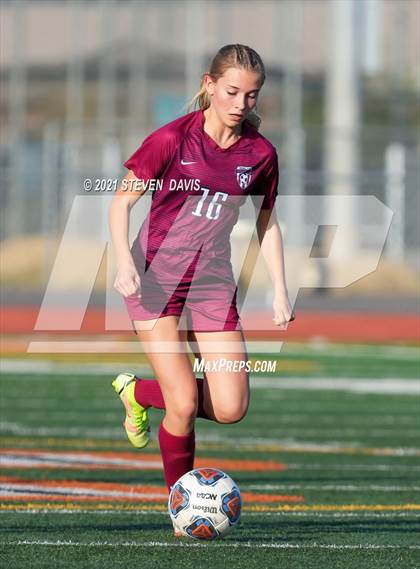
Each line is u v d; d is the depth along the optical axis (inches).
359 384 1628.9
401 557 642.8
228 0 3757.4
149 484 900.0
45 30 4827.8
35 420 1282.0
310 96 5452.8
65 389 1545.3
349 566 617.0
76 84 3759.8
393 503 831.7
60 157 2972.4
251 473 970.7
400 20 3804.1
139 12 3740.2
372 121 4298.7
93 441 1140.5
